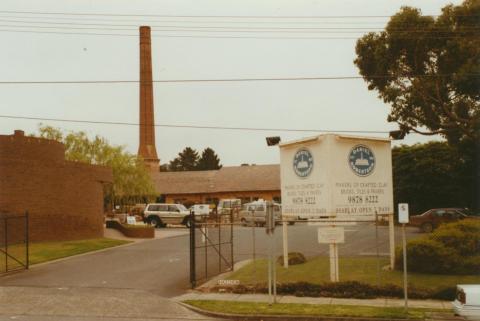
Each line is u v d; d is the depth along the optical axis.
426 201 49.50
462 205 48.41
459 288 11.94
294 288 17.67
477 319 11.48
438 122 34.19
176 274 21.59
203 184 79.44
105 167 37.62
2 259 25.55
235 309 15.55
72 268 23.36
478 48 31.28
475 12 32.41
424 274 19.59
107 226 41.44
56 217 32.81
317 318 14.59
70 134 61.72
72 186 34.12
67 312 15.90
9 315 15.59
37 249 28.64
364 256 25.09
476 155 40.47
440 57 33.12
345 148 20.02
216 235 35.12
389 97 34.16
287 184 21.36
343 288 17.31
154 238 37.59
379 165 20.53
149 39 86.75
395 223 46.25
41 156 32.31
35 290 18.69
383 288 17.05
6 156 30.45
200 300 16.94
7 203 30.28
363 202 20.14
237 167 82.25
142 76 86.19
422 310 14.99
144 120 86.56
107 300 17.23
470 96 32.47
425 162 48.12
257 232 39.25
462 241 19.88
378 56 34.09
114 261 25.31
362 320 14.33
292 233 38.41
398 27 33.38
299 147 20.89
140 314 15.62
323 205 19.92
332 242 18.59
